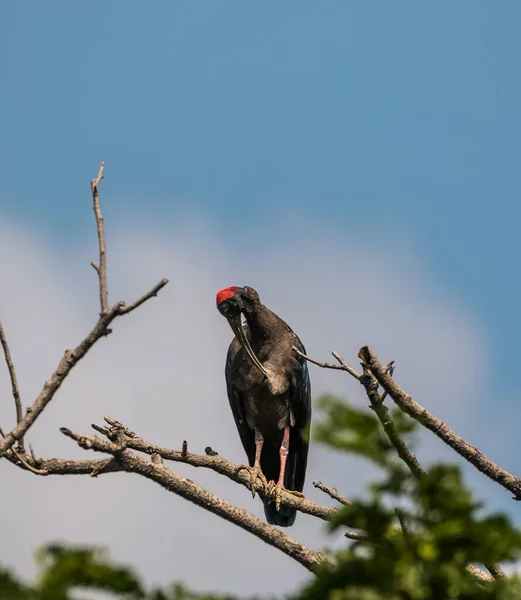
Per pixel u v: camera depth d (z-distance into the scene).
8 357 11.17
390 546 6.34
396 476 6.22
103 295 10.60
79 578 5.71
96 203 10.81
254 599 6.27
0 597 5.53
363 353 11.30
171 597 5.98
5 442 10.78
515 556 6.19
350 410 6.23
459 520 6.19
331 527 6.37
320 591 6.29
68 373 10.84
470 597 6.33
